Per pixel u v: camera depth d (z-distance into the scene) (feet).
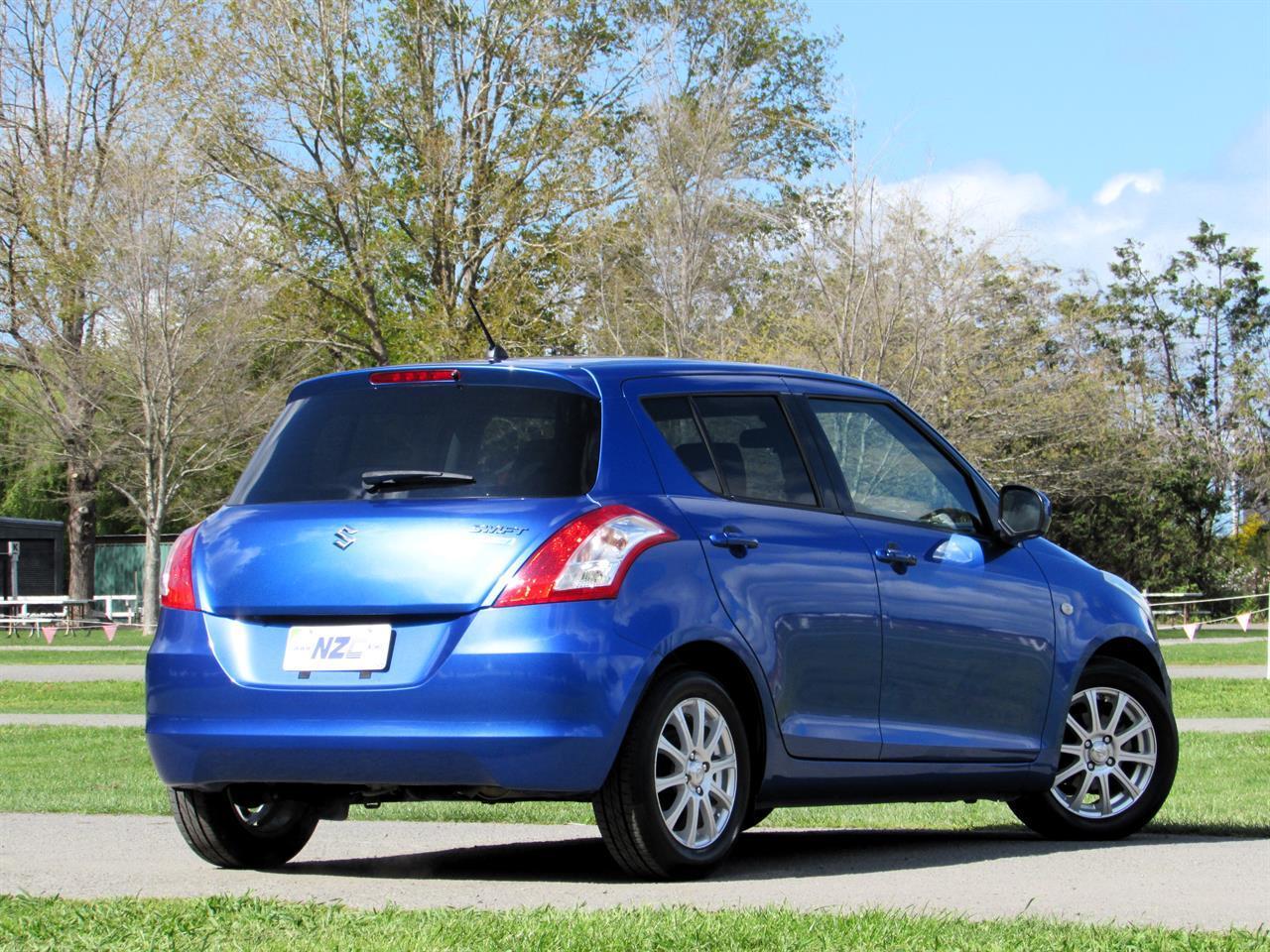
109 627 154.51
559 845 29.71
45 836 30.81
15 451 179.22
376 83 153.79
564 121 155.43
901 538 27.04
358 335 166.30
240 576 23.76
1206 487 178.70
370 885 23.32
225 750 23.39
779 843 29.27
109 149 153.89
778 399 26.61
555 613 22.22
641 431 24.16
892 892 21.75
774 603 24.49
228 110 151.43
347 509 23.61
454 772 22.25
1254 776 41.91
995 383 117.60
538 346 146.72
